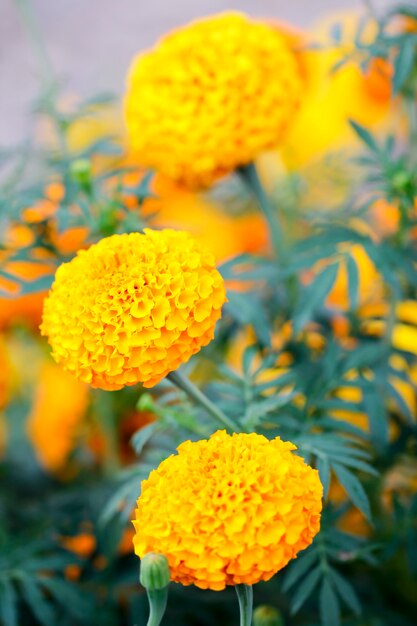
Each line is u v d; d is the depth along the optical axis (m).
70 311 0.54
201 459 0.50
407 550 0.67
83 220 0.70
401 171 0.68
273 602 0.75
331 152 0.87
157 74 0.72
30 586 0.70
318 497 0.49
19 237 0.75
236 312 0.68
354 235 0.69
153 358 0.54
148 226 0.71
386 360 0.70
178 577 0.49
